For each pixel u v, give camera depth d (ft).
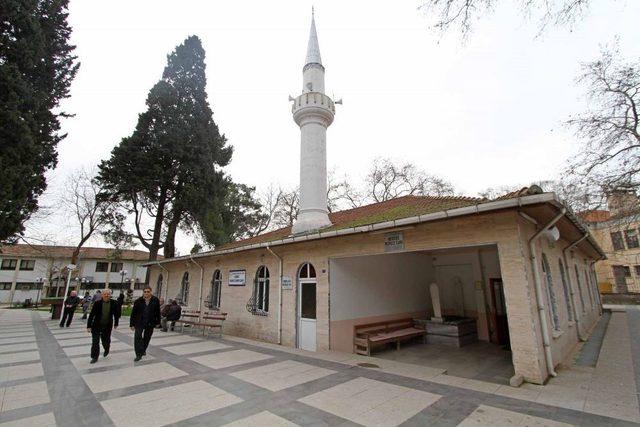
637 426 13.42
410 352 30.27
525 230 21.36
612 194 46.42
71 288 154.81
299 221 42.04
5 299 147.02
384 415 14.93
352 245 29.25
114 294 166.40
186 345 33.73
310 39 50.47
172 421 14.25
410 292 39.17
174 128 81.87
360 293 32.99
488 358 27.48
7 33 49.34
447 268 42.11
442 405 16.14
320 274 31.65
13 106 45.47
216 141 91.20
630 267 98.94
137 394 17.89
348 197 98.17
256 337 38.42
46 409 15.66
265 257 39.50
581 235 32.14
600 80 47.37
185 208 81.41
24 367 23.99
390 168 95.66
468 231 22.26
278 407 15.96
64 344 34.12
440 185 94.48
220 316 44.34
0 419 14.43
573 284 36.70
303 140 45.16
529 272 20.66
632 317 58.08
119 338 38.09
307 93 45.50
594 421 13.94
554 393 17.43
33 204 56.18
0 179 43.45
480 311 37.22
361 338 30.58
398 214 29.71
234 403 16.52
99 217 89.66
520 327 19.54
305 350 30.83
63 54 59.72
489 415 14.79
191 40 92.99
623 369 22.06
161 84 86.07
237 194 112.47
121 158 77.41
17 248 151.23
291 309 34.09
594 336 37.09
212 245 90.89
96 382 20.17
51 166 59.41
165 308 45.85
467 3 17.62
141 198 82.99
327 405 16.22
